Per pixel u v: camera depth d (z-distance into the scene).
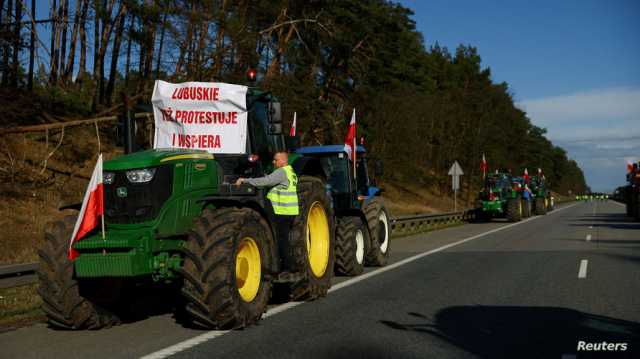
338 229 11.60
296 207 8.65
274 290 10.10
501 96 69.62
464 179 54.88
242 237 7.16
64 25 22.64
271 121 8.89
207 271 6.79
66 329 7.35
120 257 6.70
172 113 8.79
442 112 49.50
